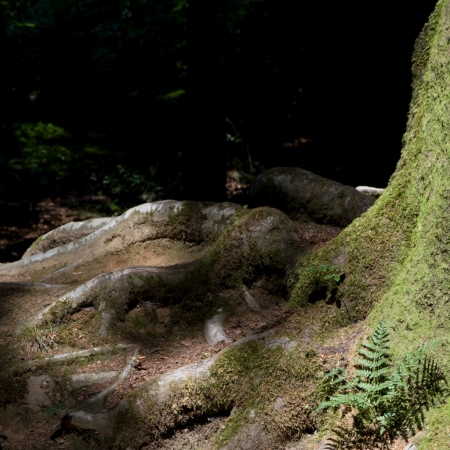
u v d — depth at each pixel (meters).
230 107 12.48
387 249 3.97
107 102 16.14
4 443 3.96
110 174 12.71
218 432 3.70
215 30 10.41
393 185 4.14
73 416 3.88
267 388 3.68
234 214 5.40
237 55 12.42
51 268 5.84
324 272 4.06
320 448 3.40
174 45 16.45
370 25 10.36
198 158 10.60
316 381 3.62
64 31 17.30
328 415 3.52
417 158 3.99
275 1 12.44
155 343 4.52
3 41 16.83
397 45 10.13
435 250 3.39
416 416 3.18
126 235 5.61
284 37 12.16
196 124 10.59
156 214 5.54
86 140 15.27
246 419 3.64
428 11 9.73
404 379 3.31
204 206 5.52
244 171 12.62
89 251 5.75
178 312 4.68
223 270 4.73
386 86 10.37
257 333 4.05
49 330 4.57
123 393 4.00
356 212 5.27
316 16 11.40
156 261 5.40
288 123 12.47
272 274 4.63
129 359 4.29
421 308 3.43
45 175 13.86
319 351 3.73
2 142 14.83
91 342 4.49
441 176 3.49
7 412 4.11
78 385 4.20
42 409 4.11
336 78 11.02
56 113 16.56
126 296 4.66
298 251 4.61
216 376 3.77
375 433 3.29
